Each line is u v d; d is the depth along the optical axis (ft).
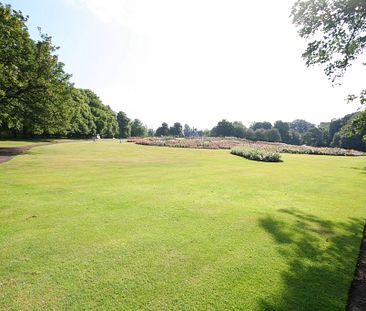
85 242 20.71
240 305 14.07
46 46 91.20
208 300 14.40
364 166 81.66
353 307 14.24
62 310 13.30
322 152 140.87
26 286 15.06
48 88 87.97
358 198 38.34
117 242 20.90
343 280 16.81
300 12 37.60
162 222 25.49
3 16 73.26
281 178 53.57
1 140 151.43
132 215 27.07
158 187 40.06
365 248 21.57
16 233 21.85
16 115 93.40
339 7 34.81
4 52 76.59
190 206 30.86
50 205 29.25
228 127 373.20
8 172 48.19
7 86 79.71
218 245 21.09
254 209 30.99
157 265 17.78
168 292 14.99
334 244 22.17
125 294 14.69
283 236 23.40
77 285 15.31
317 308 14.07
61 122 112.88
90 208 28.71
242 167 69.05
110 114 328.29
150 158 84.58
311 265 18.54
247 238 22.66
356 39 36.42
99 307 13.60
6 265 17.13
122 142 188.34
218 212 29.19
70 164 62.64
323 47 38.45
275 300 14.58
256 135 371.97
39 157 75.00
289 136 394.52
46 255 18.54
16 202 29.78
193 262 18.34
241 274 17.07
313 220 28.02
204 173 55.93
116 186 39.63
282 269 17.87
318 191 42.37
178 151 120.16
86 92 291.99
